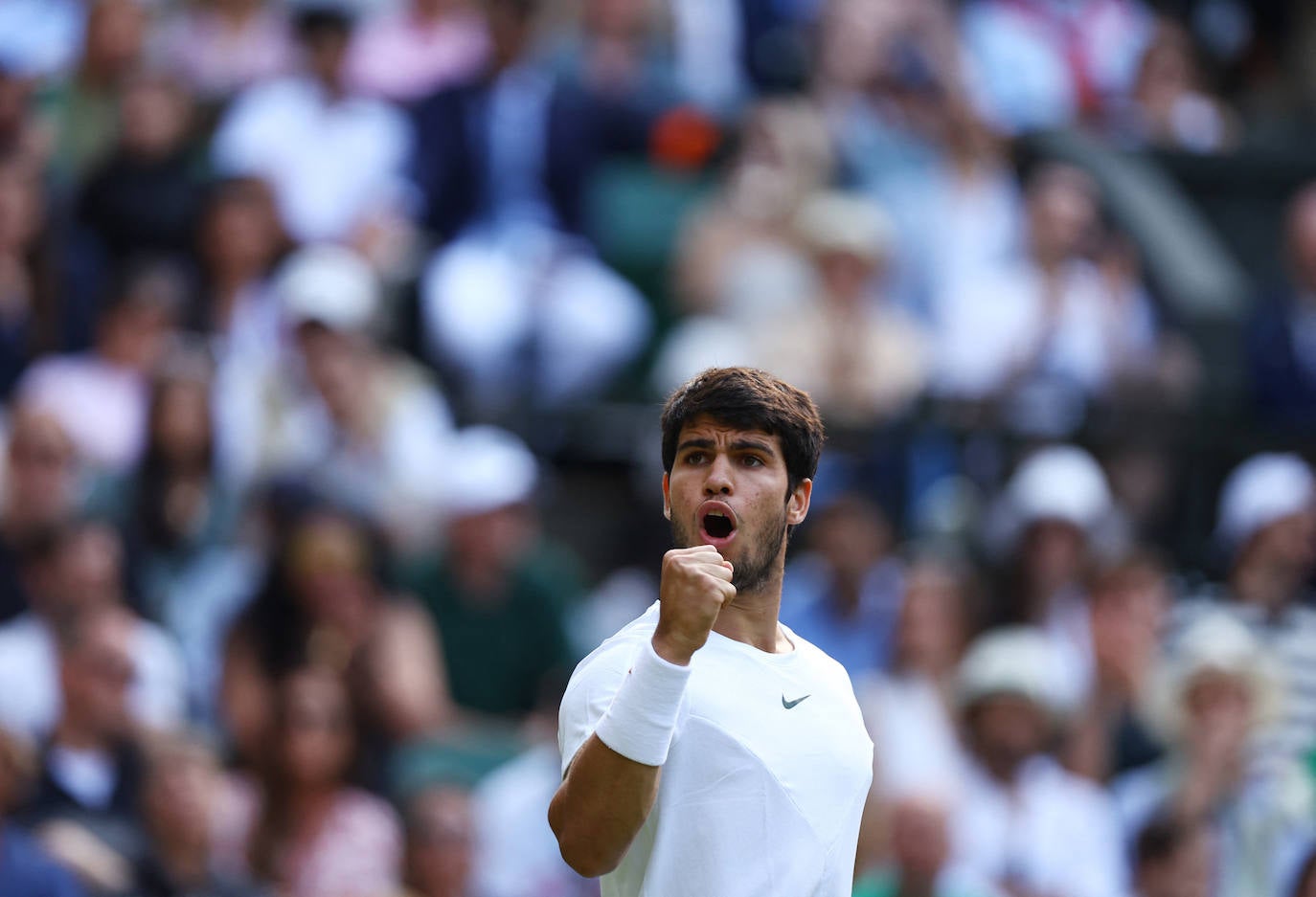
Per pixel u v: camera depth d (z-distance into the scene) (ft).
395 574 91.81
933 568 91.40
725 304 106.63
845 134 117.39
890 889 79.36
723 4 127.85
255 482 94.43
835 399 102.58
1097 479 97.30
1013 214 120.26
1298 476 101.19
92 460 96.02
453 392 103.55
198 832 77.61
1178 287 114.62
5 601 87.61
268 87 115.03
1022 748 86.02
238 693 84.84
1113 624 93.09
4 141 110.01
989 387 109.29
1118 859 87.40
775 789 35.22
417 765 84.94
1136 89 143.02
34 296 103.04
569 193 111.34
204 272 102.94
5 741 75.97
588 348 105.50
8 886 72.74
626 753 33.19
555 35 117.60
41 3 126.93
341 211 111.14
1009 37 141.18
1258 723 90.17
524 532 92.73
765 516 35.70
